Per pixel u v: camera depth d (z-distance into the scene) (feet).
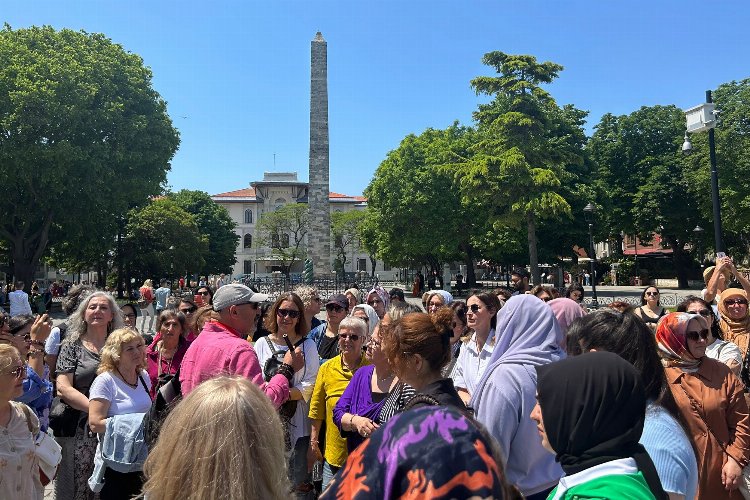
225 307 15.56
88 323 19.70
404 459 4.81
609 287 181.68
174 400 14.55
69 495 18.37
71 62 115.03
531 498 11.68
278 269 321.32
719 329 21.70
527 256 150.20
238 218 324.60
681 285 175.01
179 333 24.04
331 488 5.23
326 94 140.87
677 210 162.09
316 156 140.56
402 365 12.87
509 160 102.53
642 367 10.48
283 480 7.23
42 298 104.37
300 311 20.44
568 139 146.41
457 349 26.68
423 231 150.20
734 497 13.52
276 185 322.55
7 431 14.52
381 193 157.17
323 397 18.98
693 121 50.29
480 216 142.31
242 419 6.98
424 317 13.14
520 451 11.76
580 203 139.74
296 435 19.88
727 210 142.10
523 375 11.91
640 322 10.96
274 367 18.62
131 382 17.79
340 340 19.01
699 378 13.93
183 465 6.80
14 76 109.60
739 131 140.36
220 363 13.97
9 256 153.07
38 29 124.16
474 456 4.80
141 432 15.78
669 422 9.75
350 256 331.98
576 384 7.55
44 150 107.34
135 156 121.80
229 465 6.72
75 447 18.19
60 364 19.16
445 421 5.06
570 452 7.54
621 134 173.27
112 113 118.52
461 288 161.68
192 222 191.01
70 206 121.39
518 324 12.91
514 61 106.93
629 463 7.32
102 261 176.65
